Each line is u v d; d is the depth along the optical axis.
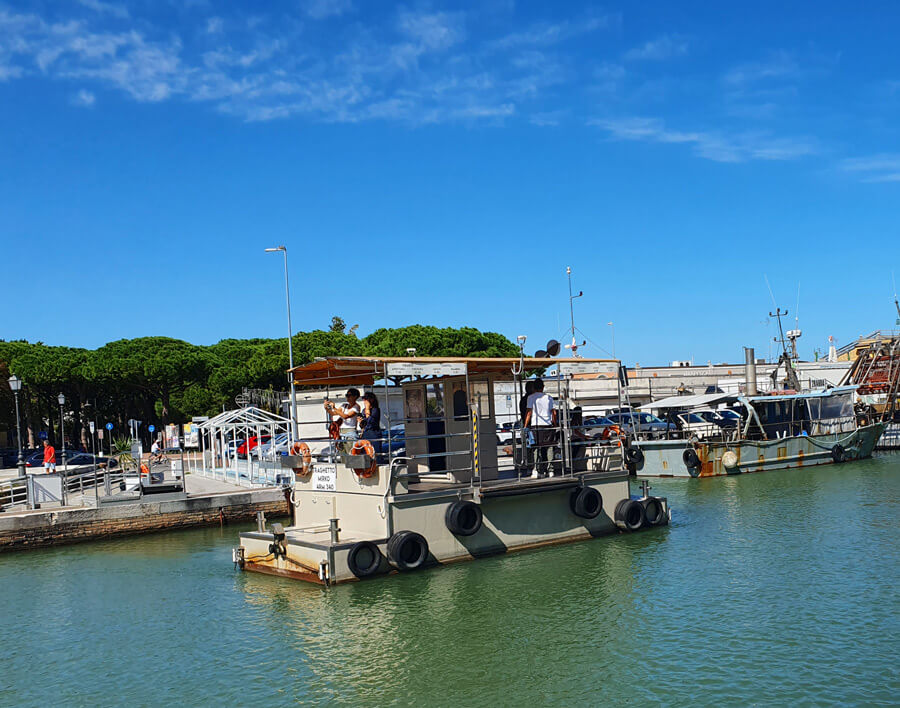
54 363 62.03
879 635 12.33
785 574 16.05
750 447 35.59
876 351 48.22
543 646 12.30
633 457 35.84
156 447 55.25
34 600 17.03
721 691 10.47
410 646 12.42
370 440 16.08
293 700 10.67
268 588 16.20
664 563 17.11
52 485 27.05
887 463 37.66
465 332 69.44
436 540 16.42
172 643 13.27
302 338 69.12
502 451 24.80
